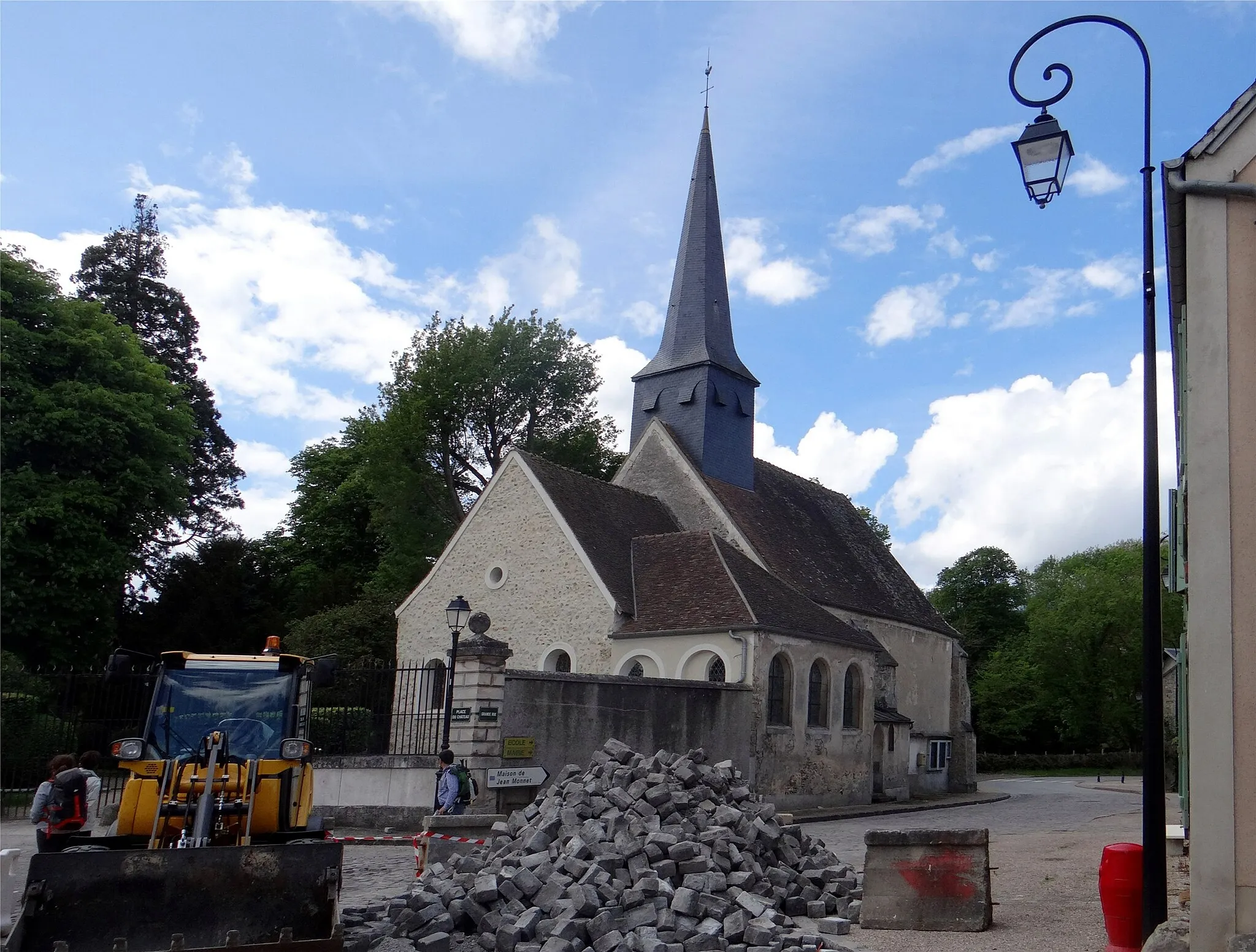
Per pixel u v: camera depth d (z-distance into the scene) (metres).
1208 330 7.59
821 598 30.02
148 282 45.41
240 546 41.31
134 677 21.91
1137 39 8.52
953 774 37.41
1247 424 7.41
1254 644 7.16
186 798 9.51
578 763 19.27
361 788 18.62
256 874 8.09
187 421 34.62
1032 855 14.90
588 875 9.66
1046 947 8.58
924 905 9.53
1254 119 7.73
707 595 24.72
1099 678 59.06
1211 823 7.08
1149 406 8.23
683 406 33.38
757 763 22.89
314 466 49.41
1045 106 9.02
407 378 40.56
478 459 41.66
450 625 18.66
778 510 34.62
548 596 26.36
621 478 33.38
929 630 37.50
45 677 23.30
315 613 39.47
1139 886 8.01
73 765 11.93
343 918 9.59
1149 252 8.34
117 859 7.86
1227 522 7.34
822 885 10.98
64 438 29.61
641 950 8.78
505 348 41.19
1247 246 7.61
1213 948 6.94
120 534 32.06
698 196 35.88
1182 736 10.00
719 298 34.81
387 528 39.38
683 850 10.19
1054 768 57.41
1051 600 66.69
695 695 21.84
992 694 61.91
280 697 10.91
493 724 17.89
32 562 28.50
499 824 11.83
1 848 15.28
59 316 31.12
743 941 8.91
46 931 7.61
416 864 13.70
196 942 7.84
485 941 9.06
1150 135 8.41
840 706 26.70
